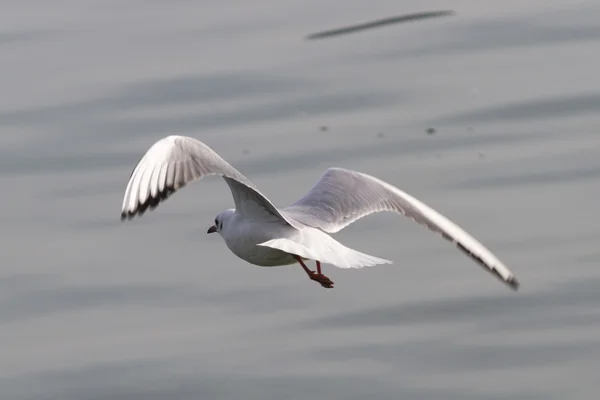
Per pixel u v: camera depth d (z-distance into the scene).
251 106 18.16
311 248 7.73
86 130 17.52
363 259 7.57
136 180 7.03
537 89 18.28
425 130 17.25
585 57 19.30
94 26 21.62
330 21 21.48
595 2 21.42
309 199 8.73
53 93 18.75
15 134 17.44
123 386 12.13
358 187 8.70
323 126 17.45
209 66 19.48
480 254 7.39
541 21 20.80
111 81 19.09
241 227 8.42
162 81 19.05
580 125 17.17
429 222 7.94
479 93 18.27
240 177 7.46
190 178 7.21
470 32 20.48
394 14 21.56
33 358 12.66
